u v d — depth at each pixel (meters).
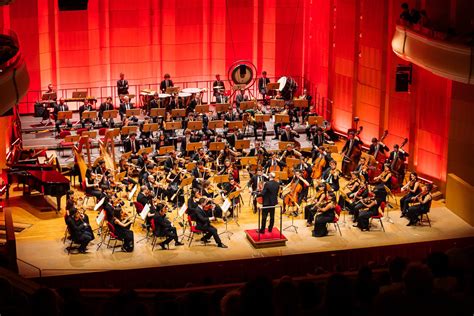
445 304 5.66
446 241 18.50
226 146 22.59
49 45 28.02
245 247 18.23
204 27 30.27
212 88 30.70
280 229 18.28
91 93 29.20
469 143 19.88
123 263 17.36
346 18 26.22
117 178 20.45
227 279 16.88
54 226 19.69
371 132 25.69
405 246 18.20
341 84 26.94
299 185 19.83
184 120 25.89
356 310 7.39
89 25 28.64
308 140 26.00
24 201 21.27
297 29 30.22
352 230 19.19
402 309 5.69
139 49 29.67
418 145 22.95
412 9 21.14
